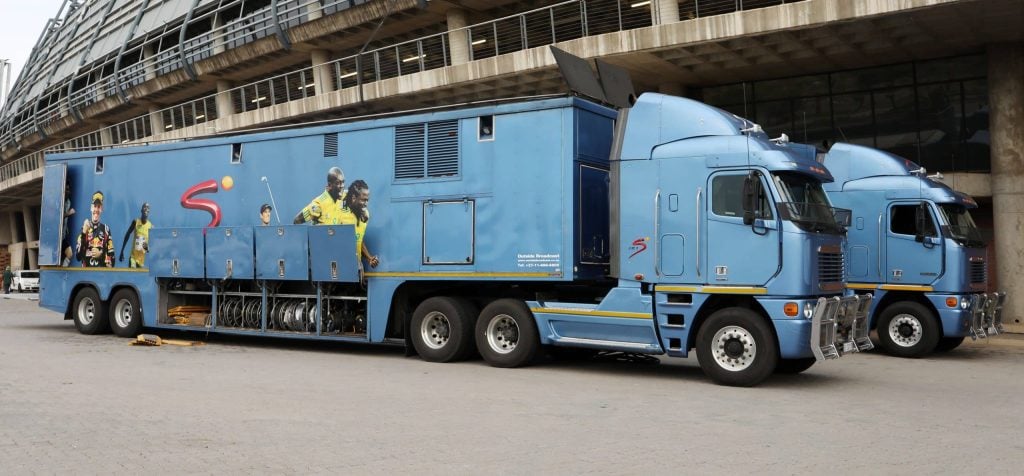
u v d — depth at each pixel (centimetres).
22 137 6231
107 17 5638
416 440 705
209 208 1562
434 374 1159
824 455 667
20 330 1853
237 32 3884
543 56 2300
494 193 1238
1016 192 2125
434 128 1308
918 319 1509
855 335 1126
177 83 4231
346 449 667
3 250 7312
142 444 679
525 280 1202
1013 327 2069
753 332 1053
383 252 1347
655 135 1141
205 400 901
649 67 2314
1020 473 615
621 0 2375
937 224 1521
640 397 968
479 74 2453
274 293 1488
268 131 1502
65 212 1777
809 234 1047
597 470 606
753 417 841
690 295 1103
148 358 1313
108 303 1719
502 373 1180
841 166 1639
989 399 995
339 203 1403
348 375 1138
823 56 2223
